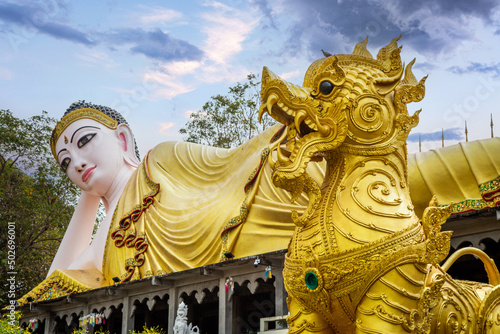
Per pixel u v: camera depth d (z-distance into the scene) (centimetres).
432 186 1298
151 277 1631
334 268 532
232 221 1573
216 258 1589
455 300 580
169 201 1827
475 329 593
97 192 2259
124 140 2331
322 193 579
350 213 548
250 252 1518
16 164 2694
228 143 2698
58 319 2094
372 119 576
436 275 554
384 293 520
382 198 554
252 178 1612
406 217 553
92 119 2289
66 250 2242
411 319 518
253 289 1453
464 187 1277
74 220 2295
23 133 2622
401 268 524
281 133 1681
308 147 570
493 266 666
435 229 554
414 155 1369
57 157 2334
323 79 577
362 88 583
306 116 571
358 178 567
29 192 2628
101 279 1941
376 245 527
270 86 577
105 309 1831
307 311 565
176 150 1978
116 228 1912
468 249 656
